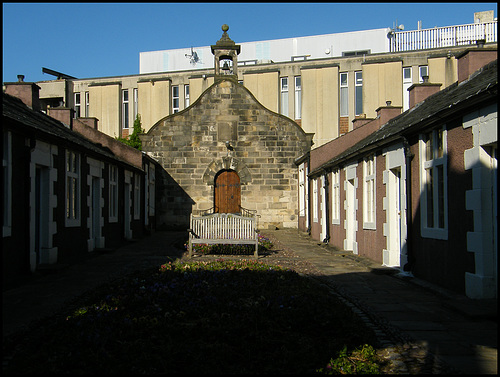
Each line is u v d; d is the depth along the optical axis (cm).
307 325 688
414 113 1387
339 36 4216
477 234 830
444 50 3319
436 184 1030
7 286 982
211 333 647
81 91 3869
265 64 3609
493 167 818
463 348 616
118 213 1988
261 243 1842
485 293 819
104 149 2012
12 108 1184
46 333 644
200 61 4453
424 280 1078
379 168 1397
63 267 1207
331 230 2050
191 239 1538
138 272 1130
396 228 1291
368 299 907
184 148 2811
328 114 3462
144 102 3738
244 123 2814
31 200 1133
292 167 2820
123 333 648
